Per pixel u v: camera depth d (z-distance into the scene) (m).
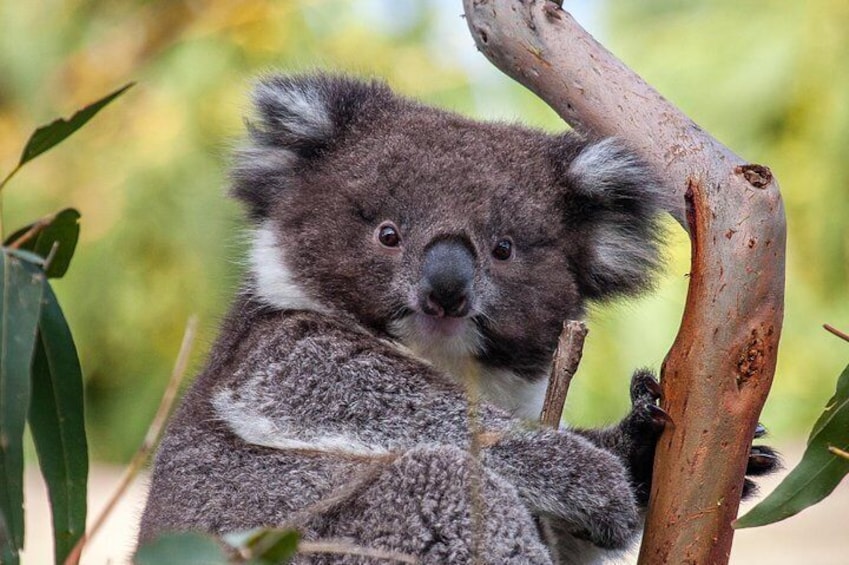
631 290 7.29
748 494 6.54
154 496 6.69
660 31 13.64
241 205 7.53
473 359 6.91
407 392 6.47
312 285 6.83
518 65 6.31
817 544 10.38
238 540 4.49
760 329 5.42
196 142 13.96
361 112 7.30
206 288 13.80
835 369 13.05
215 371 6.85
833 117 13.05
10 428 4.74
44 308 5.23
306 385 6.47
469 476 6.04
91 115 5.05
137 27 14.80
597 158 6.90
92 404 14.27
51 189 14.07
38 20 14.88
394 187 6.83
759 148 13.21
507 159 7.03
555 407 6.00
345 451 6.38
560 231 6.98
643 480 6.49
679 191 5.79
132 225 13.92
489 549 5.94
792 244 13.23
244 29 14.34
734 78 13.20
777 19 13.30
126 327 14.02
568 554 6.97
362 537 6.11
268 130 7.31
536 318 6.89
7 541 4.80
